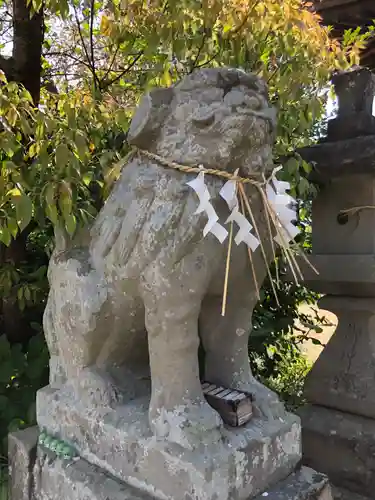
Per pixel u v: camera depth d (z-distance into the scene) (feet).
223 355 4.64
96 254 4.64
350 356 6.68
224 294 3.75
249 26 6.94
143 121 4.06
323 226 6.81
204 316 4.62
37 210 5.98
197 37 7.08
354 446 6.33
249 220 4.13
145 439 4.10
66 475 4.51
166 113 4.04
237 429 4.17
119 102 8.13
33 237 8.50
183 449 3.86
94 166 6.78
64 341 4.87
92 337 4.56
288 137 7.38
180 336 4.04
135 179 4.23
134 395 4.76
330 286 6.69
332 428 6.57
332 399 6.75
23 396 6.97
